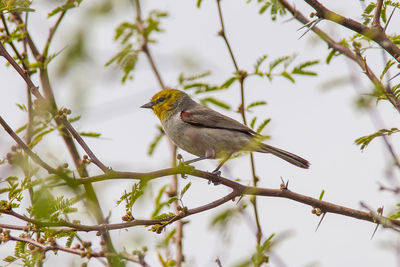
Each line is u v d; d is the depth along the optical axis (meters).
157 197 10.49
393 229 7.72
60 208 6.32
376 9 8.70
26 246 7.59
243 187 9.41
